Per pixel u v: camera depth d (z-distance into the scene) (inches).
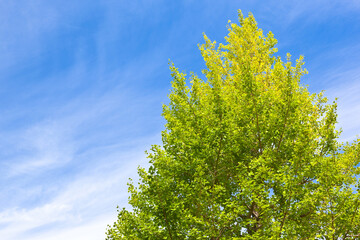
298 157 331.0
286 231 305.3
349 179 404.2
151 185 333.4
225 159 383.2
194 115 395.2
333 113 384.5
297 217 335.3
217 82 410.0
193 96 412.5
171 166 372.2
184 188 343.3
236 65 539.2
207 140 370.9
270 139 385.1
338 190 346.9
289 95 376.5
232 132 381.1
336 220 340.8
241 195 362.9
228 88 462.9
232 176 393.1
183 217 326.0
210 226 320.5
